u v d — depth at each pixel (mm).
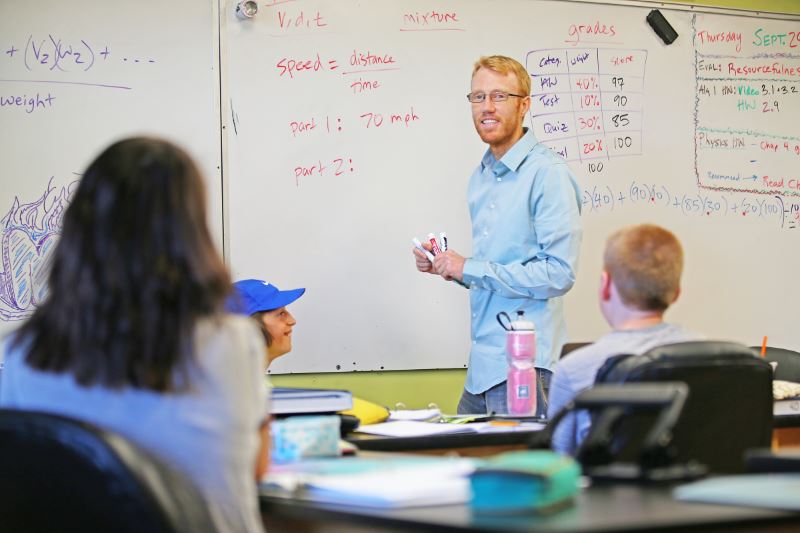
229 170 3938
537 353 3301
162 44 3887
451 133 4184
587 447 1430
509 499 1141
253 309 2908
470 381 3447
